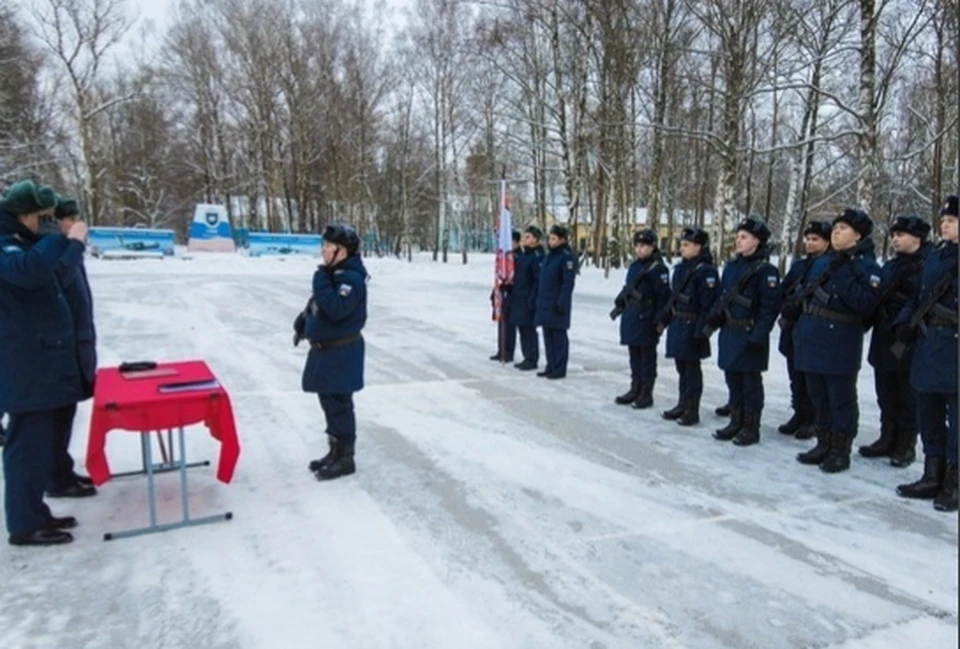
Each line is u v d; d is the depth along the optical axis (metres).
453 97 29.95
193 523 3.67
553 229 7.27
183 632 2.68
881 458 4.82
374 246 35.91
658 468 4.58
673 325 5.62
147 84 35.34
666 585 3.05
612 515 3.81
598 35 17.61
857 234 4.36
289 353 8.52
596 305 14.45
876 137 10.37
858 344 4.43
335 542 3.46
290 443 5.06
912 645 2.62
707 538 3.53
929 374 3.86
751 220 5.08
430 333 10.53
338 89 32.47
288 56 32.53
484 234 48.16
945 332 3.80
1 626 2.73
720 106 16.91
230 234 30.12
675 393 6.76
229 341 9.32
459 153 30.98
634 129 21.12
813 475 4.47
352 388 4.31
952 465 3.85
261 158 34.31
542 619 2.77
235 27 32.81
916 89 14.66
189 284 17.75
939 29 10.37
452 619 2.77
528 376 7.55
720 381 7.38
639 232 6.19
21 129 26.31
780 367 8.08
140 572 3.17
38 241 3.33
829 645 2.61
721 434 5.25
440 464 4.63
